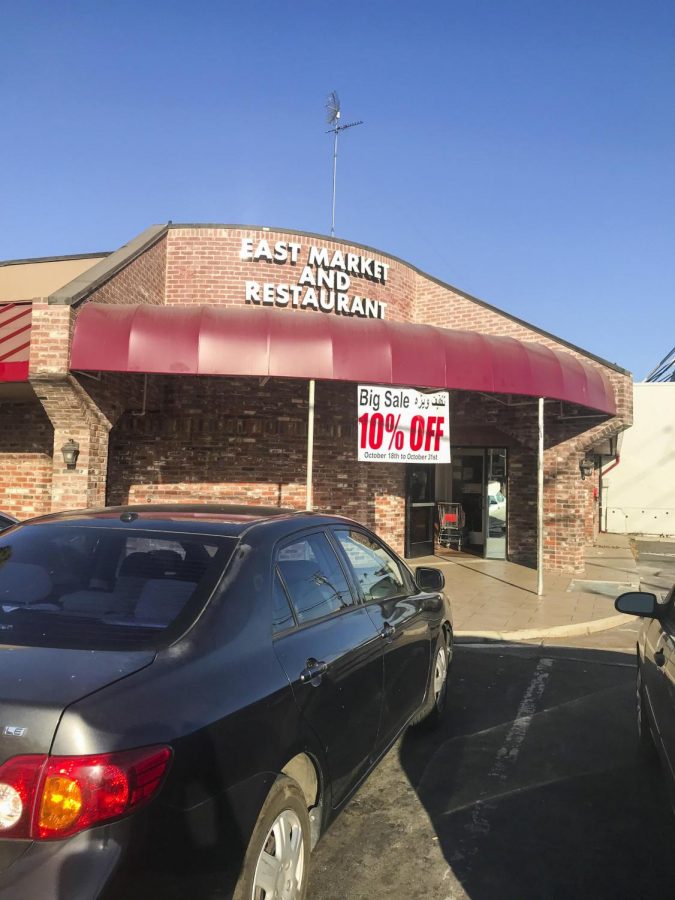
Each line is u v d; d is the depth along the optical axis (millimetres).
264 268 11984
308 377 8953
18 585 2773
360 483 12570
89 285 9039
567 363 11078
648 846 3510
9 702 1950
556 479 13016
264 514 3461
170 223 11938
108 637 2414
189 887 1995
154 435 11727
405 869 3295
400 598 4430
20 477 11266
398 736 4008
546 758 4621
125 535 3025
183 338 8672
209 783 2127
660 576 14102
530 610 9539
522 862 3357
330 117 15484
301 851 2613
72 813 1829
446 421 9875
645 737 4477
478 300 13094
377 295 12766
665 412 24797
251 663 2557
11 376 8680
